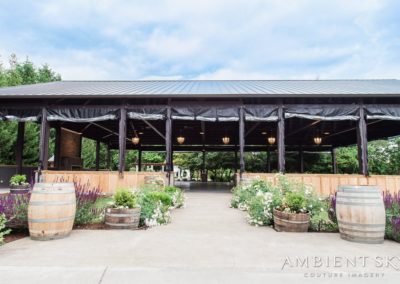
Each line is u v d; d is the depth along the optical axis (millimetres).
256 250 2906
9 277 2150
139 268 2344
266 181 6406
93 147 21453
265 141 15789
